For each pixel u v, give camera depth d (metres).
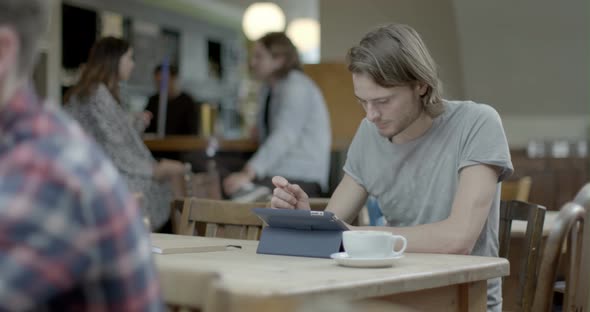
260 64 4.51
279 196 2.13
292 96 4.44
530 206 2.43
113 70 3.80
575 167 6.85
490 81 7.39
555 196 6.79
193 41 11.12
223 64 11.81
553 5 6.91
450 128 2.20
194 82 11.08
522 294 2.42
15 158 0.83
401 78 2.06
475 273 1.69
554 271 2.48
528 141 7.55
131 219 0.89
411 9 7.26
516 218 2.48
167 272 1.05
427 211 2.22
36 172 0.83
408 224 2.28
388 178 2.28
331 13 7.41
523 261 2.42
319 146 4.55
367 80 2.07
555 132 7.52
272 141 4.42
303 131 4.50
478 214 2.06
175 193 3.97
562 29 7.07
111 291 0.87
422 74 2.08
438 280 1.60
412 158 2.24
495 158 2.11
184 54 10.91
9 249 0.80
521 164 6.83
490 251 2.19
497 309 2.15
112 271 0.87
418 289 1.55
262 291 1.26
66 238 0.82
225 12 11.66
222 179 4.91
